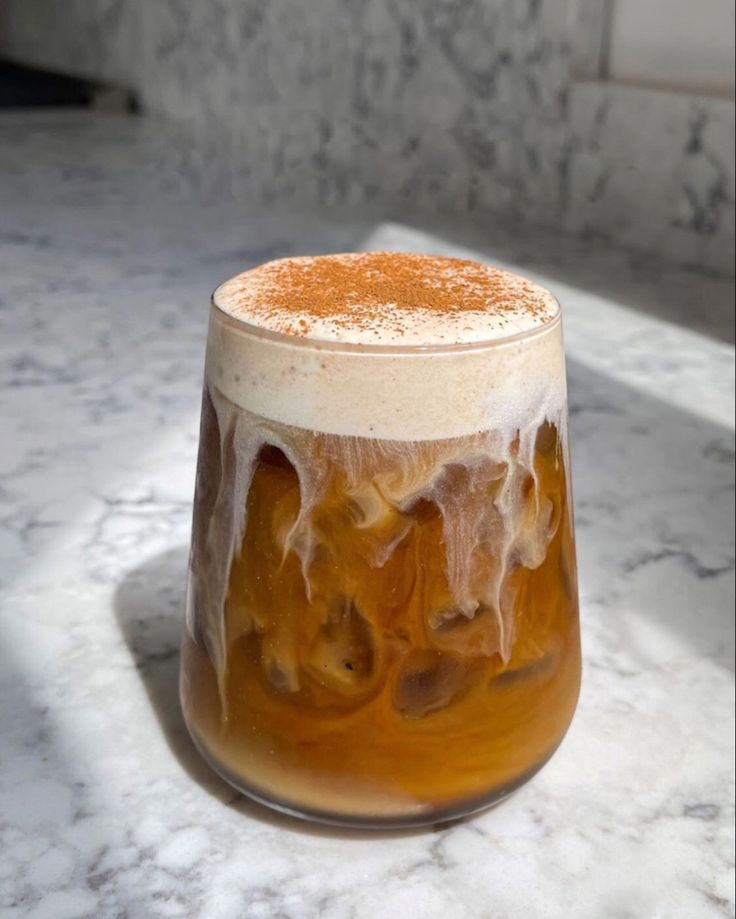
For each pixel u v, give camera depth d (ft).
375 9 2.76
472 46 2.55
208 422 0.76
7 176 2.86
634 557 1.25
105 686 0.97
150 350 1.75
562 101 2.39
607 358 1.80
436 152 2.71
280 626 0.72
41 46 4.62
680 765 0.95
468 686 0.73
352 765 0.74
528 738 0.78
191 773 0.88
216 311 0.73
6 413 1.50
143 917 0.75
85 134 3.51
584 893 0.80
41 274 2.08
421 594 0.71
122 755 0.89
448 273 0.82
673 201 2.24
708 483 1.42
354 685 0.72
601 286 2.14
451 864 0.81
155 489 1.33
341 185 2.93
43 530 1.22
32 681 0.97
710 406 1.64
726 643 1.12
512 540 0.72
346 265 0.83
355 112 2.92
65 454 1.40
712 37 2.15
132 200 2.68
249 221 2.55
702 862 0.85
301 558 0.70
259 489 0.71
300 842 0.82
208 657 0.78
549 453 0.74
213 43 3.46
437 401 0.67
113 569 1.16
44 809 0.83
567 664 0.81
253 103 3.32
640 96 2.23
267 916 0.75
